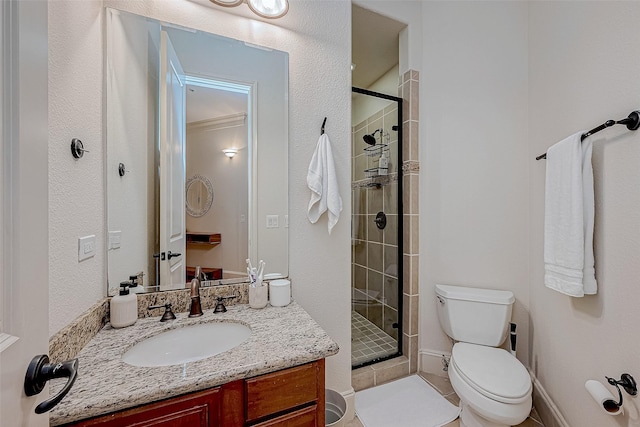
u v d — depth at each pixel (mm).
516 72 1777
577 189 1136
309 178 1468
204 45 1345
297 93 1490
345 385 1574
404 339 2049
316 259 1528
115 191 1116
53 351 717
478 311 1688
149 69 1247
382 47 2312
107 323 1048
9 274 411
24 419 429
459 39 1953
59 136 786
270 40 1435
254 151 1436
